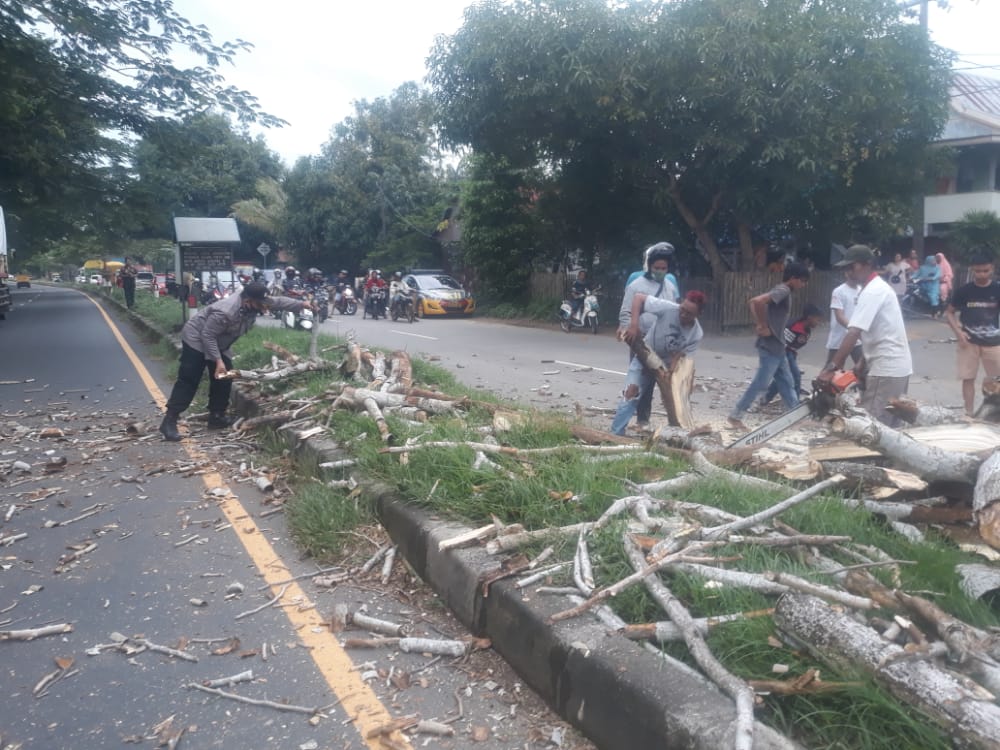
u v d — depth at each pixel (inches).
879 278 235.5
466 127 808.3
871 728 100.7
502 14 754.2
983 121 971.9
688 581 136.5
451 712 134.8
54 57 689.6
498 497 184.9
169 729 133.1
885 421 233.5
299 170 1774.1
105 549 210.4
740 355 612.1
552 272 1125.7
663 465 200.2
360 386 321.1
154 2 668.7
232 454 303.6
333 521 207.6
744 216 799.7
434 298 1132.5
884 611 119.4
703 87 687.1
